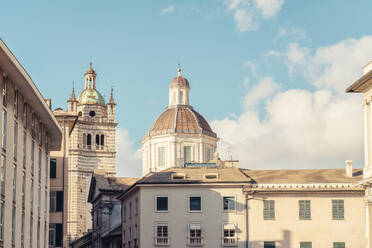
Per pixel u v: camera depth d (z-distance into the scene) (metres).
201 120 146.75
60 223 89.56
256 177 97.81
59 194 90.38
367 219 89.62
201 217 94.44
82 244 137.75
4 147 59.47
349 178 97.25
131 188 97.94
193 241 93.94
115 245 111.31
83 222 185.88
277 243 93.31
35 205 72.88
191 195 94.94
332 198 94.19
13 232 62.72
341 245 93.12
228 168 99.50
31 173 71.06
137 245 95.88
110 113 198.12
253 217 94.12
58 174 91.00
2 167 58.62
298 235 93.56
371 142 91.06
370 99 90.56
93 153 193.12
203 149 142.88
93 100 197.25
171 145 141.62
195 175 97.12
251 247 93.38
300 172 100.12
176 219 94.44
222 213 94.31
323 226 93.62
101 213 116.56
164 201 94.94
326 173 99.81
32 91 65.88
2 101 58.84
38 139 75.00
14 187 63.41
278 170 101.00
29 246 69.56
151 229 94.25
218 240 93.88
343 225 93.56
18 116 65.00
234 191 94.81
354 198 94.06
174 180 95.12
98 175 123.19
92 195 128.12
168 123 144.00
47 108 72.75
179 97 148.50
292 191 94.12
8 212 60.41
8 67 59.00
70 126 93.56
